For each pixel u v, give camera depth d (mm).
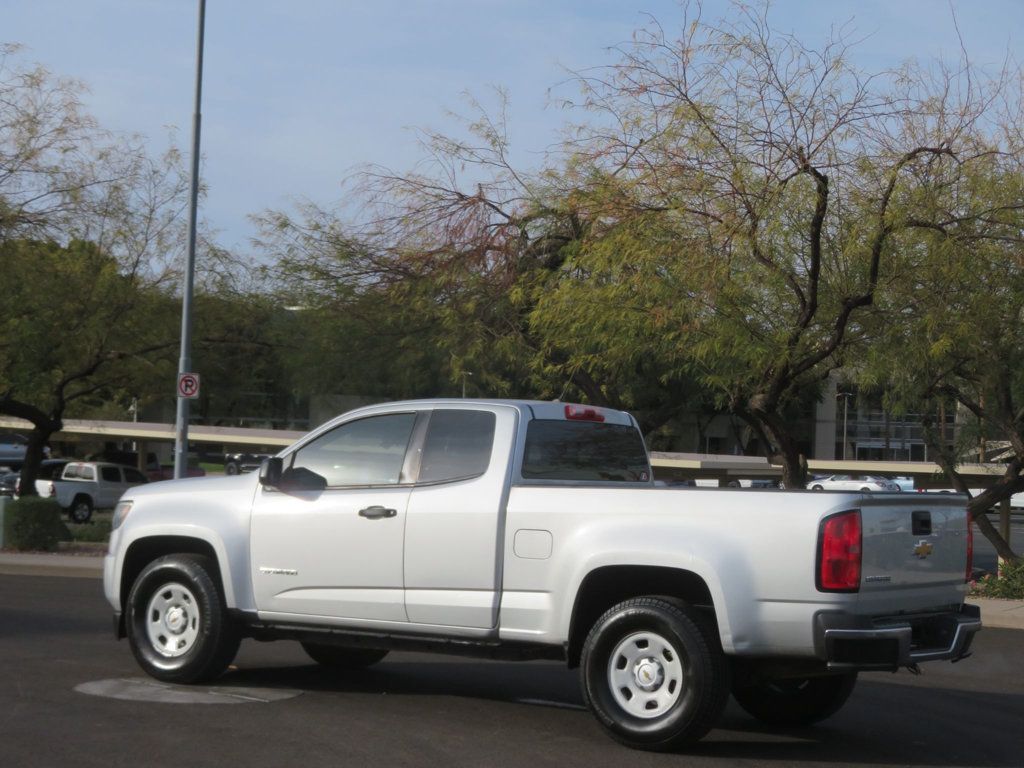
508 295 19234
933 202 15062
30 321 24703
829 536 7176
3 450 55562
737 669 7660
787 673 7473
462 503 8344
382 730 8070
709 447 51031
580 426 8930
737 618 7297
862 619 7230
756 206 15391
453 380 20031
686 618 7453
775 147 15617
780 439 16328
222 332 27828
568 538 7918
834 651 7113
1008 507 21906
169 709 8516
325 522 8875
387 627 8617
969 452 23078
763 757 7672
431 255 20297
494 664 11195
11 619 13719
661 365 20094
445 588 8352
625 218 16484
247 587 9227
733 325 15625
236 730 7918
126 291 25984
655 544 7578
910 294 15578
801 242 15531
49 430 27438
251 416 33938
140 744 7457
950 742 8344
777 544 7277
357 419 9125
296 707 8758
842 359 16422
